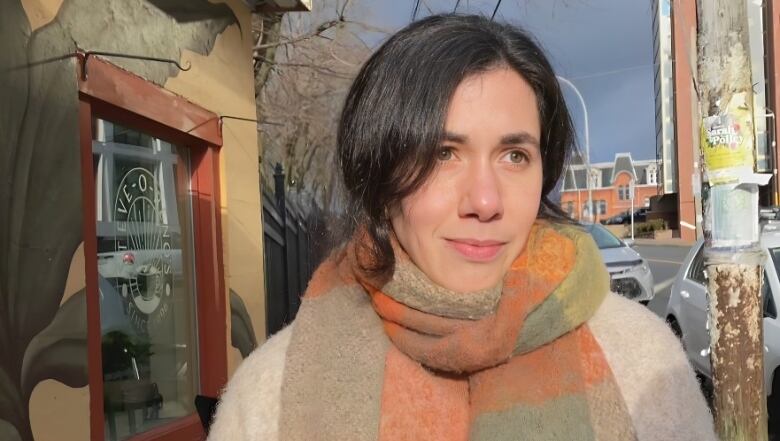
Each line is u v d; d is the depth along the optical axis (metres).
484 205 1.00
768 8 27.95
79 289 3.14
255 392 1.17
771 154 27.59
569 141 1.21
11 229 2.74
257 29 7.45
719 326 2.27
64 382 3.00
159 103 3.98
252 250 5.38
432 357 1.04
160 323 4.28
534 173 1.08
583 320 1.05
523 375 1.03
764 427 2.23
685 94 38.88
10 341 2.69
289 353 1.17
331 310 1.20
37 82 2.93
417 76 1.03
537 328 1.02
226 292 4.83
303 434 1.08
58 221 3.02
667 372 1.05
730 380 2.24
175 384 4.42
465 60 1.01
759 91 28.19
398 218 1.10
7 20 2.77
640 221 56.56
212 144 4.75
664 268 17.23
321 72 8.80
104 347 3.67
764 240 5.04
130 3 3.73
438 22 1.09
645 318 1.13
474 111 1.02
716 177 2.29
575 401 1.00
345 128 1.18
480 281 1.04
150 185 4.24
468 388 1.10
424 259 1.06
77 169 3.16
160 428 4.02
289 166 10.51
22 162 2.82
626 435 0.98
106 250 3.75
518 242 1.07
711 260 2.30
